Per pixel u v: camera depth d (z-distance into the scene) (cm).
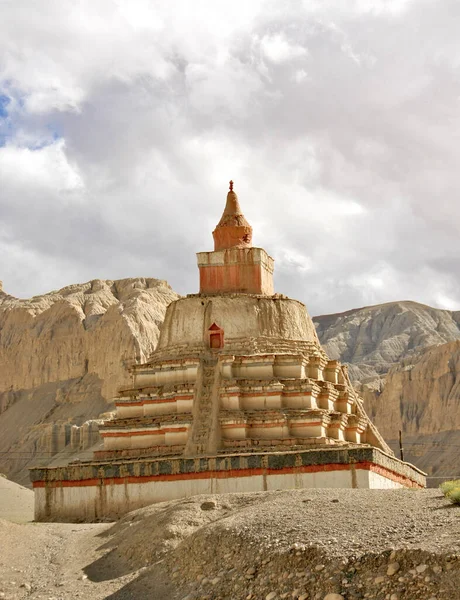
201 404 5962
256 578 2798
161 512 3762
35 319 18162
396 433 17538
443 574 2456
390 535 2773
